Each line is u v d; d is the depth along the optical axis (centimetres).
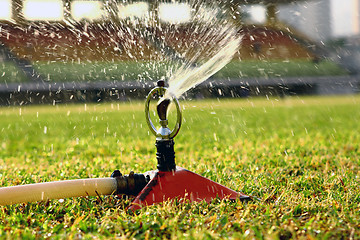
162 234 225
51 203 280
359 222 237
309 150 501
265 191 309
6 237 220
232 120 1011
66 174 377
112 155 512
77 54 2017
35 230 232
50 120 1090
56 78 2148
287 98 2142
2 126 954
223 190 284
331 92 2694
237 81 2380
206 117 1106
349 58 2922
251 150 516
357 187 318
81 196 278
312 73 2759
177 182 278
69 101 2027
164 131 282
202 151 519
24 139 705
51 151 548
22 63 2222
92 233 226
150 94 284
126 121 1015
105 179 282
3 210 266
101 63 2070
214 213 253
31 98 2095
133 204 264
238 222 233
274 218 244
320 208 263
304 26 2902
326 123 912
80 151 542
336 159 436
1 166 438
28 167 426
